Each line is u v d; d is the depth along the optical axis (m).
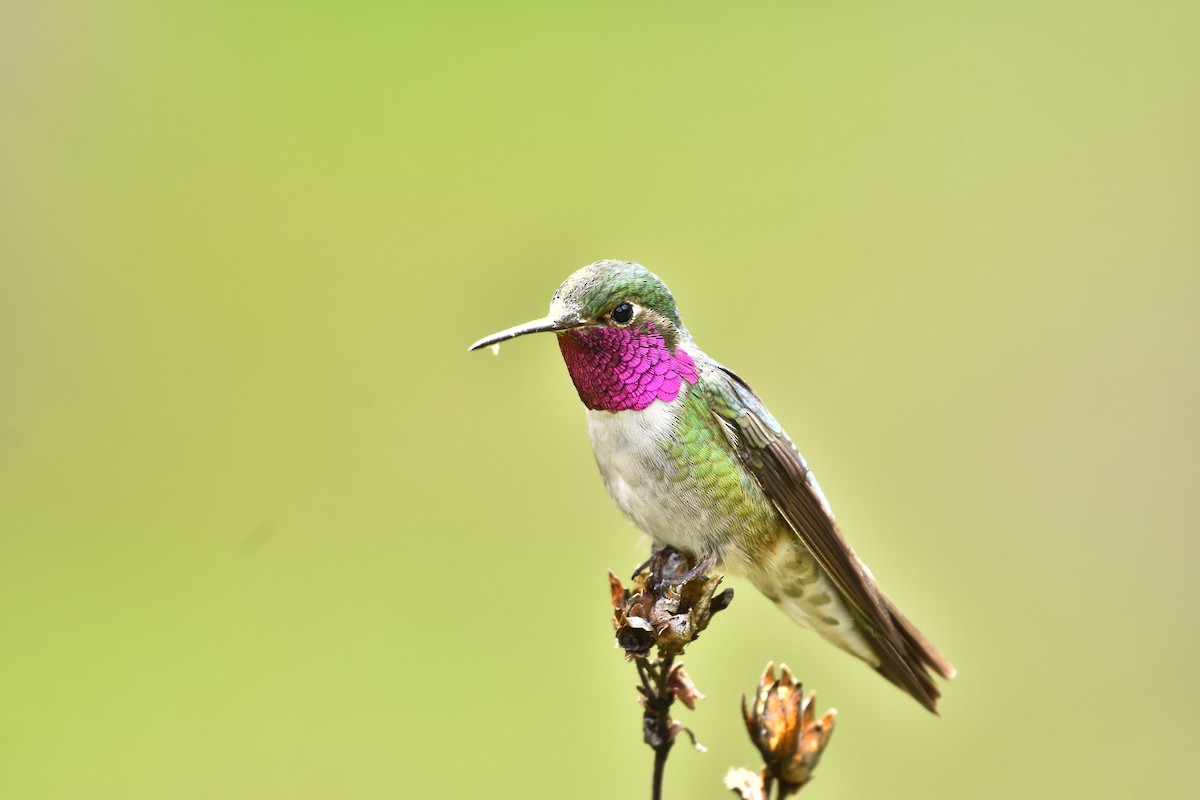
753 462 2.30
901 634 2.31
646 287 2.29
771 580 2.31
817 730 2.28
